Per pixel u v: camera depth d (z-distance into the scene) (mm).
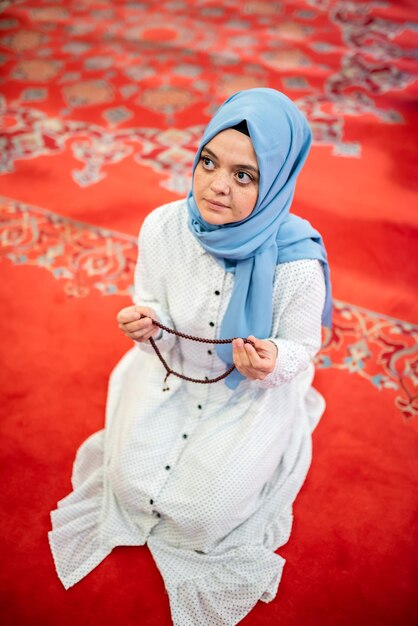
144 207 3078
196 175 1440
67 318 2510
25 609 1659
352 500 1964
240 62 4438
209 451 1694
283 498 1897
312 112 3891
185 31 4844
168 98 3979
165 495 1707
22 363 2326
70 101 3914
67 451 2059
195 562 1723
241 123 1335
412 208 3168
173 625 1642
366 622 1687
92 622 1647
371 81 4281
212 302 1611
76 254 2807
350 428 2170
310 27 5008
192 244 1580
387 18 5223
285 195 1486
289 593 1728
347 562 1809
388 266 2834
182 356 1835
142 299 1778
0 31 4758
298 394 2107
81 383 2273
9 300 2570
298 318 1611
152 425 1768
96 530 1811
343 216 3082
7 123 3672
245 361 1468
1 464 2004
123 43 4637
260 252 1517
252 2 5379
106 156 3430
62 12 5078
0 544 1798
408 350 2457
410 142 3662
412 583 1771
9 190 3154
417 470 2055
